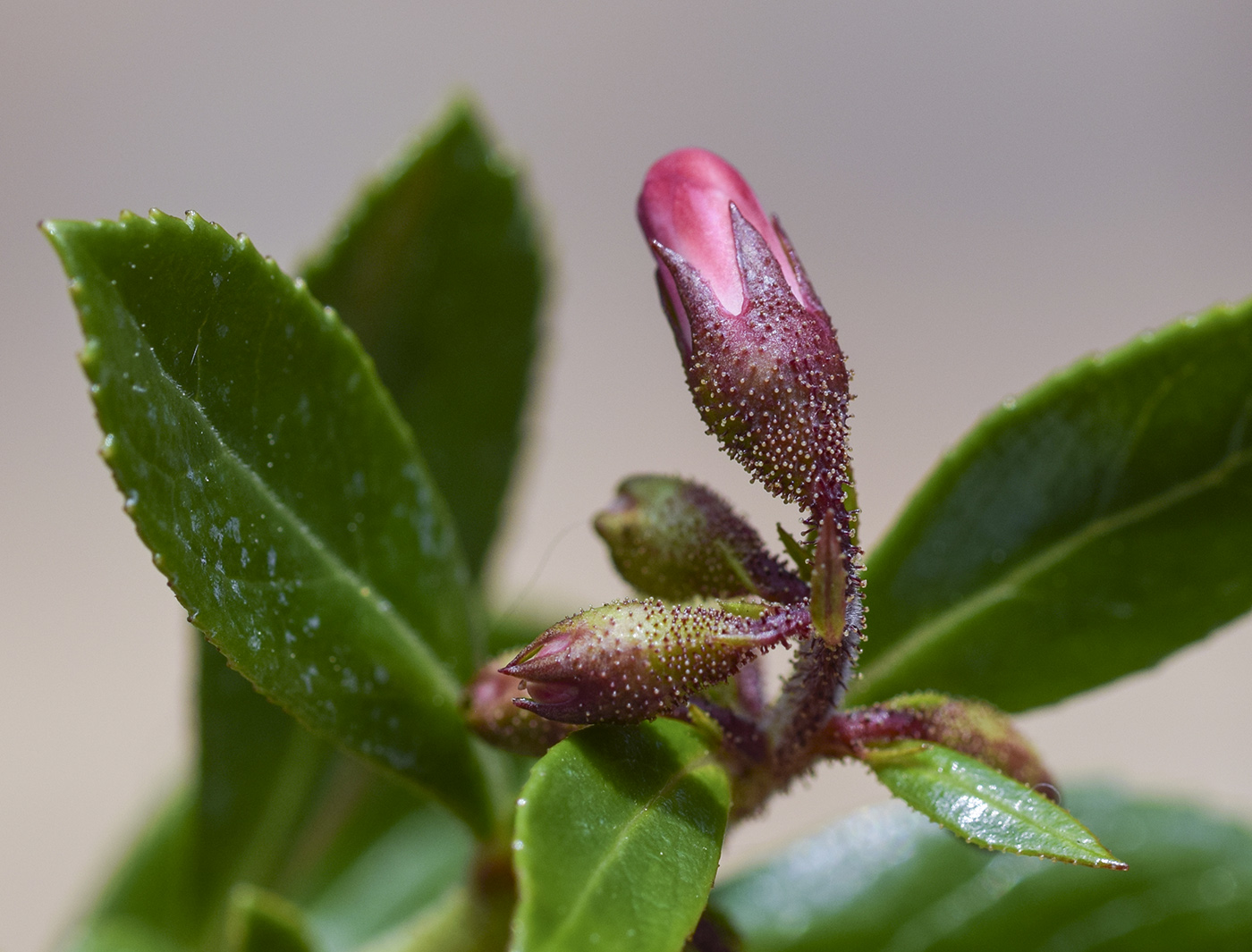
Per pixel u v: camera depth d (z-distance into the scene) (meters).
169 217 0.11
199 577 0.12
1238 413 0.13
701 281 0.12
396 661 0.13
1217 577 0.13
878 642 0.13
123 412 0.11
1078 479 0.13
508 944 0.13
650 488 0.12
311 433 0.12
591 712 0.11
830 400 0.12
